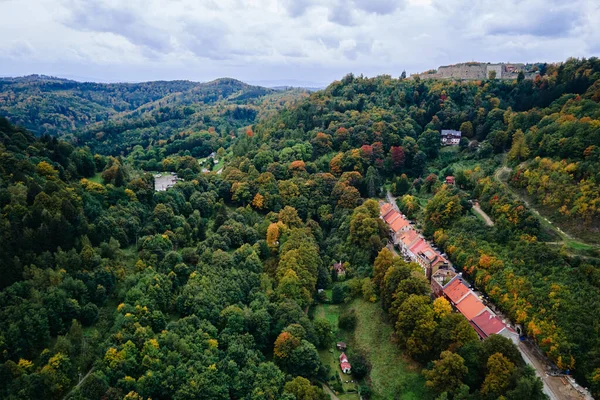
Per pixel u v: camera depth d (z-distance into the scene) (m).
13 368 83.88
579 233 130.75
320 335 126.50
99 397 84.25
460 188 188.62
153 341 97.56
